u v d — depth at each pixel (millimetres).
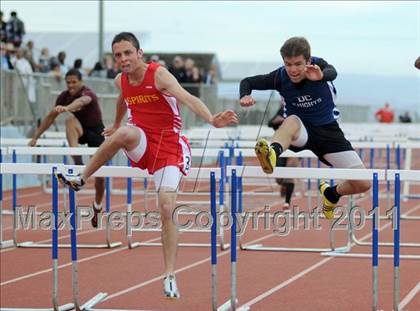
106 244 18297
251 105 11945
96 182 17547
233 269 11375
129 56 11164
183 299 13094
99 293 13336
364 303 12742
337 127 12375
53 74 34031
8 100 30922
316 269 15586
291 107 12359
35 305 12703
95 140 20359
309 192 22969
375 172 11172
